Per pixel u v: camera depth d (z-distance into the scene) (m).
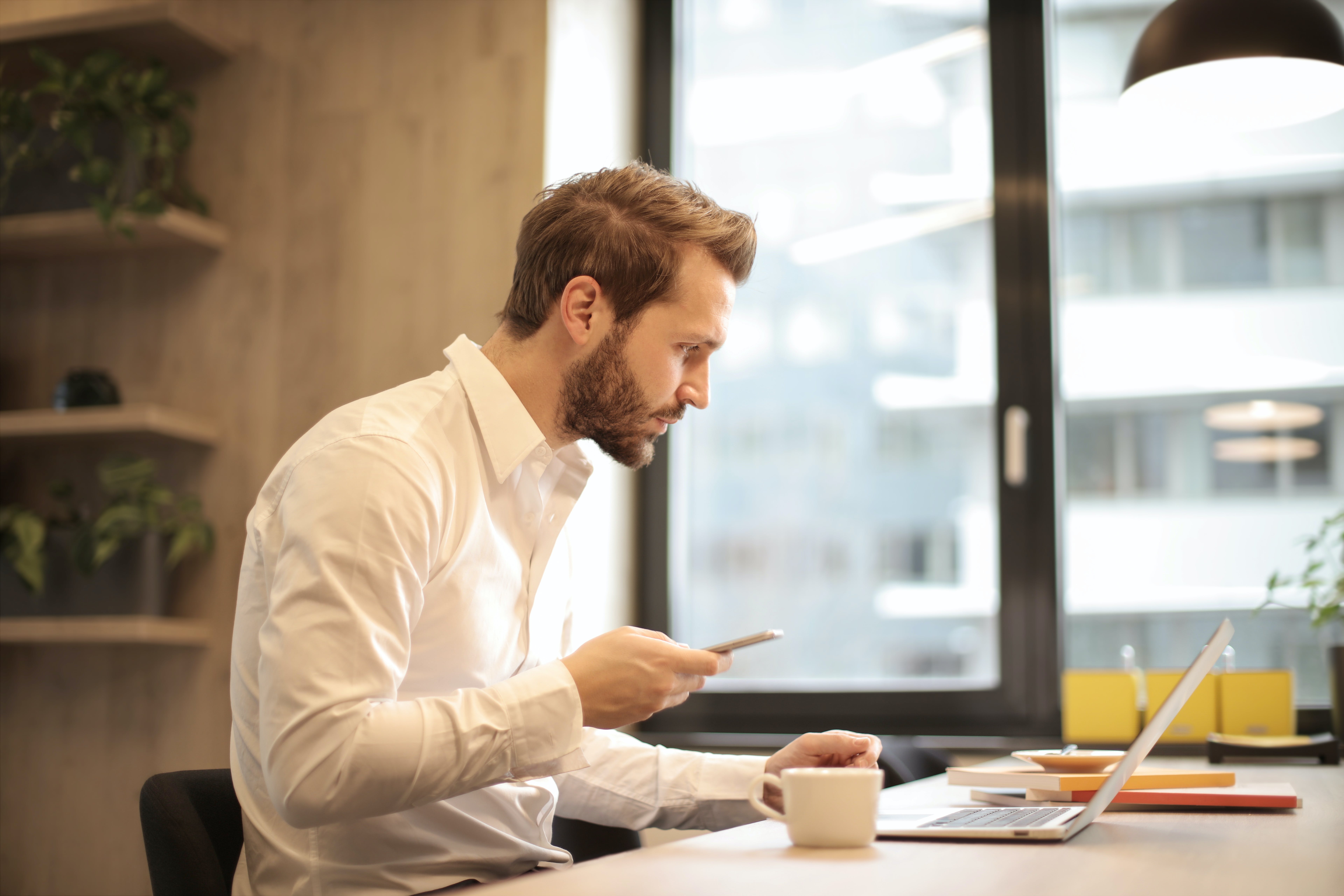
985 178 2.66
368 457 1.07
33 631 2.34
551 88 2.39
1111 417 2.54
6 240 2.50
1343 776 1.67
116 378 2.58
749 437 2.76
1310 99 2.05
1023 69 2.63
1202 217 2.54
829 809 0.91
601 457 2.50
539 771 1.00
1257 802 1.16
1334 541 2.39
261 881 1.15
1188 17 1.92
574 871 0.80
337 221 2.48
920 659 2.60
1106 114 2.60
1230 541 2.45
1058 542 2.51
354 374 2.43
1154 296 2.54
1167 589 2.47
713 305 1.24
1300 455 2.44
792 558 2.71
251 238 2.54
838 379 2.72
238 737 1.17
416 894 1.10
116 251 2.59
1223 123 2.10
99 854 2.43
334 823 0.99
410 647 1.10
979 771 1.24
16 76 2.65
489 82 2.42
